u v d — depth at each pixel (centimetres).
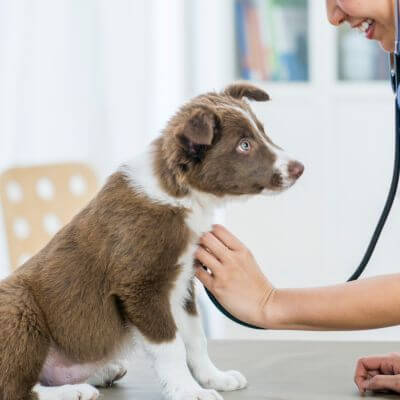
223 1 454
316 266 448
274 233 446
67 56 469
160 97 489
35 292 220
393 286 201
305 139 451
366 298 202
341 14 223
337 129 450
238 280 213
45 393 210
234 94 248
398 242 446
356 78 455
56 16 465
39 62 463
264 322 210
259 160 228
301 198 447
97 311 218
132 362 248
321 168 450
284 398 196
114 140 482
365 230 448
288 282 448
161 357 211
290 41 455
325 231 448
